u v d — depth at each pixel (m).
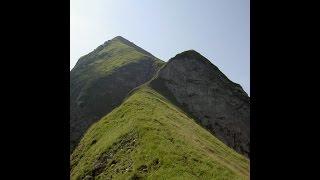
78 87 128.88
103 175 45.81
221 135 100.44
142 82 129.62
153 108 66.19
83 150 60.22
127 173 41.31
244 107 114.19
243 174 46.41
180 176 37.22
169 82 110.94
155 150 43.81
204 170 40.44
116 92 122.62
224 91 116.94
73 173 52.91
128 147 48.53
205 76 118.00
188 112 100.25
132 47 164.75
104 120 67.19
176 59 120.38
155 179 37.53
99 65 143.00
